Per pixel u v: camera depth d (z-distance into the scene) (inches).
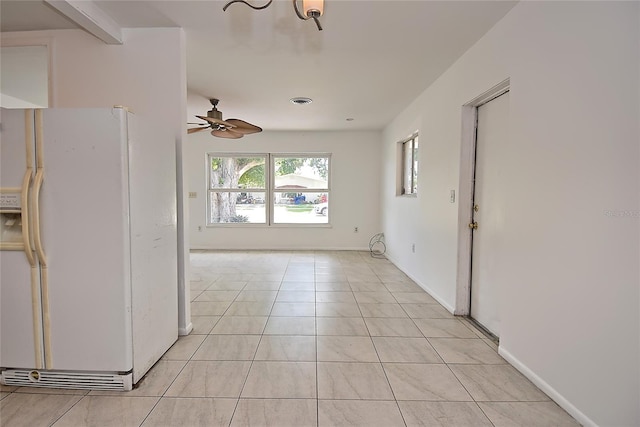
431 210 141.6
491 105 102.0
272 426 61.2
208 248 255.6
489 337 99.5
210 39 101.0
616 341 55.1
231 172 255.4
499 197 97.5
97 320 70.8
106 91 97.2
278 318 114.4
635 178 51.9
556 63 68.1
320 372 79.7
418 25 91.7
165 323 88.1
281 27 93.7
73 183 68.8
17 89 138.9
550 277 69.6
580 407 61.9
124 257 70.1
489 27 92.2
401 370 80.7
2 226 70.8
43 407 66.1
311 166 255.6
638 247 51.6
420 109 156.1
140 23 92.3
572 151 63.8
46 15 89.2
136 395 70.2
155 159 82.1
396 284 159.5
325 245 255.3
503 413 65.1
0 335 71.8
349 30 95.0
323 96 158.1
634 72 51.9
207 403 67.7
